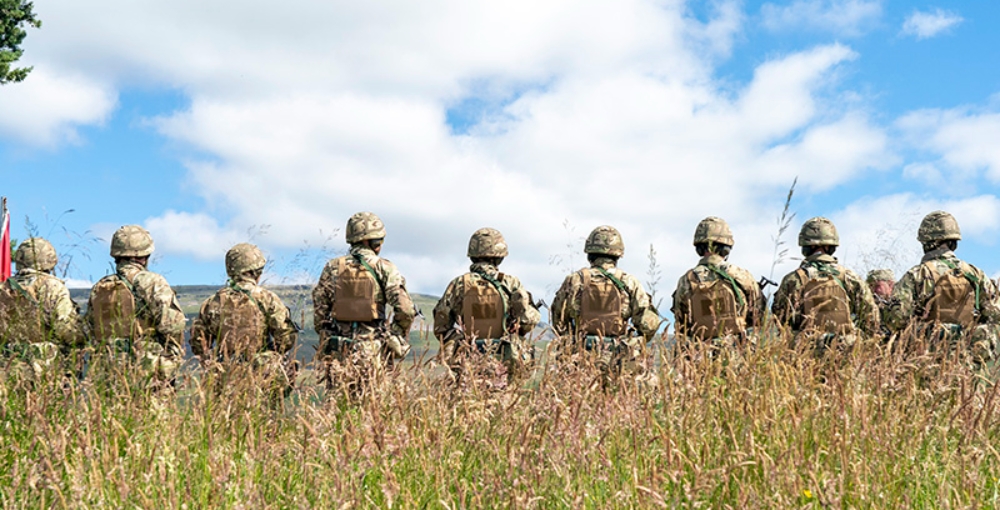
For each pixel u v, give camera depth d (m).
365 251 7.64
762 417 4.27
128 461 3.95
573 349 5.73
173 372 6.23
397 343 7.42
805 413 4.37
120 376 5.18
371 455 4.17
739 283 7.56
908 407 4.57
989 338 7.52
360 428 4.39
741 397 4.52
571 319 7.75
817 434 4.24
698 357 5.13
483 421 4.60
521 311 7.61
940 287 7.56
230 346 7.03
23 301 6.67
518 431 4.38
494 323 7.50
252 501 3.70
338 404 5.41
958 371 4.83
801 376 4.83
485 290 7.55
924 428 4.28
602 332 7.55
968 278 7.56
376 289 7.48
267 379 5.38
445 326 7.74
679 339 5.29
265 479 4.09
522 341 7.54
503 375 5.13
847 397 4.43
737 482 3.75
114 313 7.04
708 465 4.04
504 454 4.27
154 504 3.62
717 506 3.68
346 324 7.50
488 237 7.77
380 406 4.71
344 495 3.68
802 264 7.78
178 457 4.20
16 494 3.94
